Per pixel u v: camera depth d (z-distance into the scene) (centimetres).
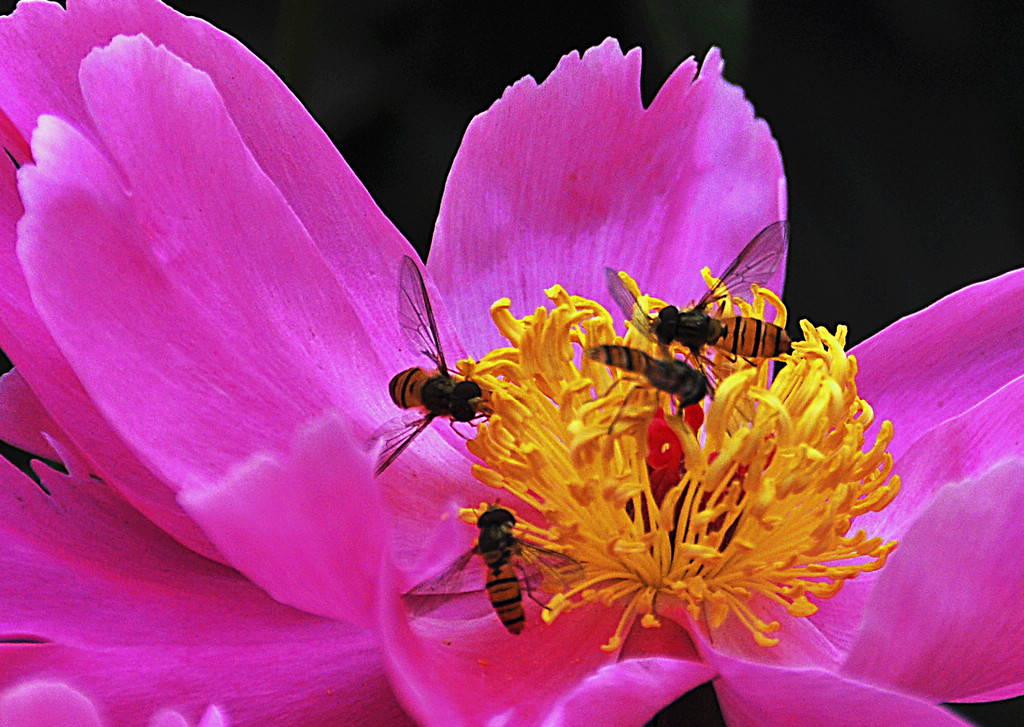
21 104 32
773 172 35
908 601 29
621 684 29
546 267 35
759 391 32
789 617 32
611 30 37
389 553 29
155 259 31
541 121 34
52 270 30
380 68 37
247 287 32
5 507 31
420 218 37
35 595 30
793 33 38
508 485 32
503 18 37
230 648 31
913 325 34
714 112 35
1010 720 36
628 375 32
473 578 32
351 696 31
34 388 31
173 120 31
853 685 29
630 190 35
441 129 37
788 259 38
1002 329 34
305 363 32
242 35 37
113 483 31
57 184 30
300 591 30
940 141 38
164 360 31
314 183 33
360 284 33
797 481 31
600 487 31
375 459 32
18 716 29
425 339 33
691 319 32
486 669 31
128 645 30
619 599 32
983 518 29
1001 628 29
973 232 38
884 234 38
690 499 32
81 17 32
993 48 38
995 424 33
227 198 32
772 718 30
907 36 38
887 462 32
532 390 32
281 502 29
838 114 38
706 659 31
